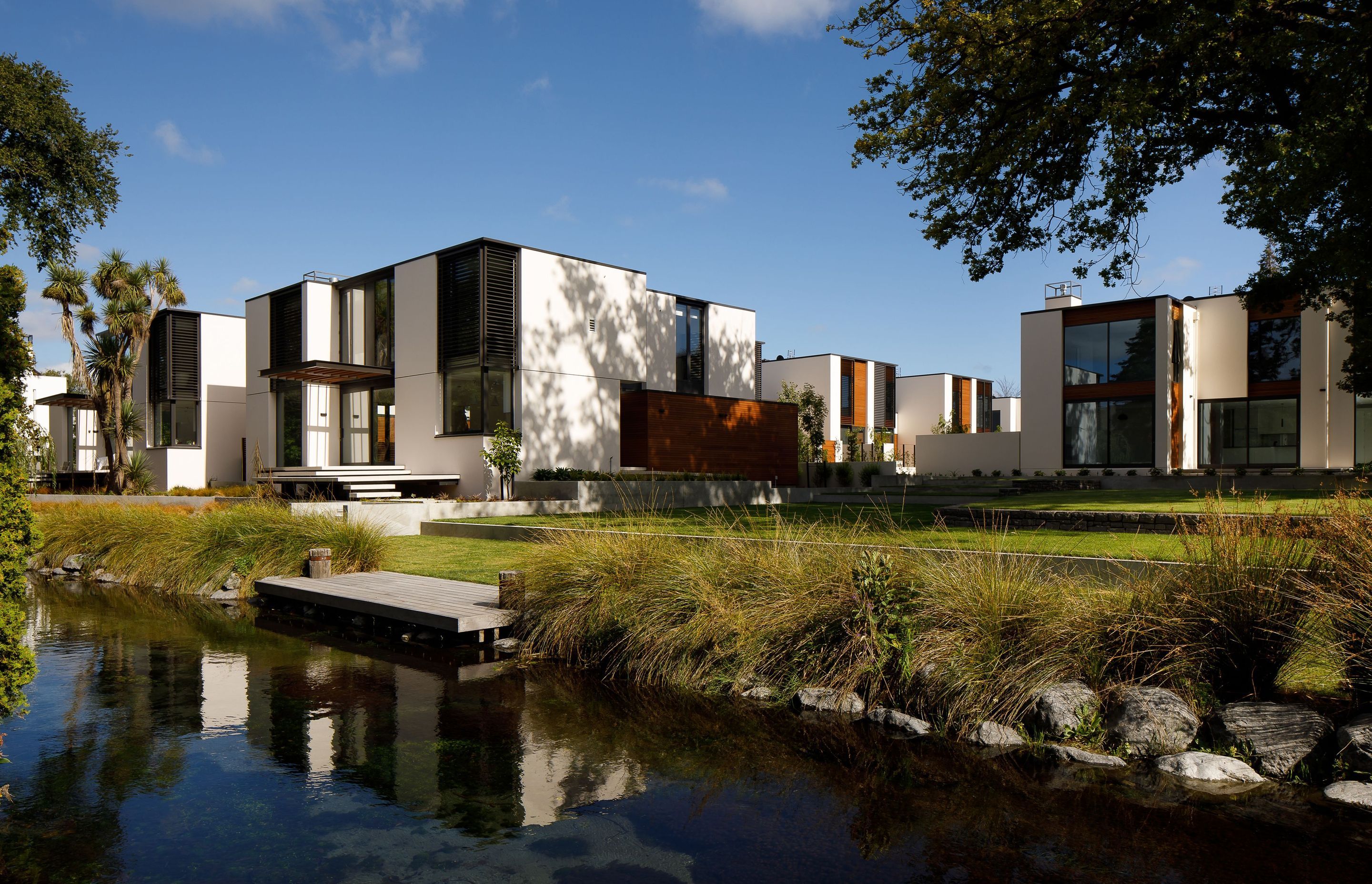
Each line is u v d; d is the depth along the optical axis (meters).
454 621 7.55
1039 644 5.16
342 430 23.25
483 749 4.93
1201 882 3.17
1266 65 10.11
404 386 20.88
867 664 5.54
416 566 11.26
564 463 20.53
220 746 5.01
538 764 4.66
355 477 18.48
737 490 21.52
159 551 12.23
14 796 4.23
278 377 22.20
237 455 28.47
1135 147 12.16
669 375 23.83
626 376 22.33
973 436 30.50
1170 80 11.01
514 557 11.88
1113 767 4.43
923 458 31.75
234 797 4.19
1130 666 5.00
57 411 33.09
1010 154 11.90
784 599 6.26
